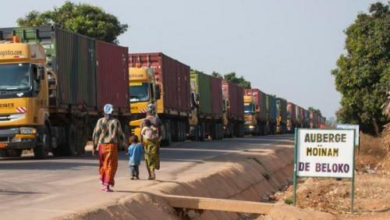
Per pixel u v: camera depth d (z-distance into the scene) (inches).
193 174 1032.2
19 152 1461.6
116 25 3521.2
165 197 768.9
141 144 938.1
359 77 2148.1
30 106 1246.9
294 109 5206.7
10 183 856.9
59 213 599.5
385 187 1168.2
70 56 1459.2
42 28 1391.5
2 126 1245.1
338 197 1055.6
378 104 2118.6
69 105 1438.2
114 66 1726.1
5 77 1250.0
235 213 978.7
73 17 3447.3
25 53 1252.5
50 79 1366.9
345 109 2263.8
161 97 1968.5
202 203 764.0
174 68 2178.9
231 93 3206.2
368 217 825.5
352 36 2224.4
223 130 3068.4
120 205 673.6
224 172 1126.4
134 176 924.0
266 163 1531.7
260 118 3759.8
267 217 761.6
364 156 1838.1
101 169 773.3
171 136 2223.2
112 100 1695.4
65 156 1459.2
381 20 2160.4
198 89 2561.5
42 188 802.2
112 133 765.3
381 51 2135.8
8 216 581.6
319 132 825.5
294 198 834.2
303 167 830.5
